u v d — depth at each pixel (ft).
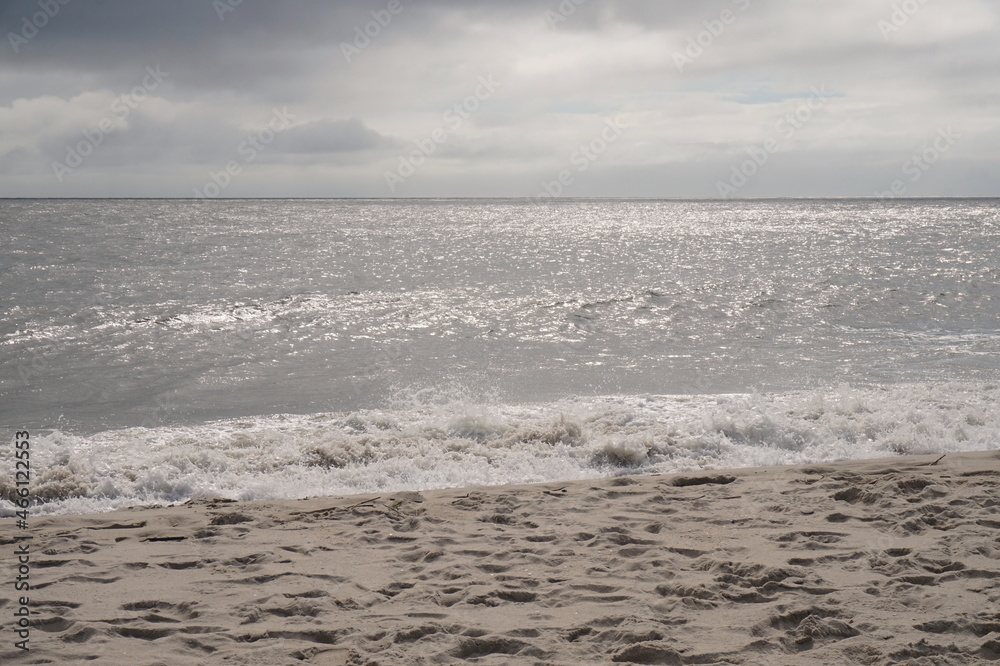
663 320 66.90
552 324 64.95
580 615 14.65
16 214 305.32
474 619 14.44
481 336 59.47
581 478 27.78
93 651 12.98
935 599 15.02
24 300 74.38
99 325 61.72
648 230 233.55
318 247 154.10
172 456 28.55
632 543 18.89
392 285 92.73
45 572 16.94
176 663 12.60
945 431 32.27
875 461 27.66
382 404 39.70
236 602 15.25
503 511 21.93
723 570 16.85
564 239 188.34
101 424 35.47
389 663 12.59
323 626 14.16
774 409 35.88
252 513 22.04
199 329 61.00
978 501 21.62
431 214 405.80
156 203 618.44
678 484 25.46
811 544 18.60
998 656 12.75
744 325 64.39
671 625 14.15
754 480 25.17
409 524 20.89
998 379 44.24
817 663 12.69
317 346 55.16
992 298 78.33
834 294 82.43
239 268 110.22
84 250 134.51
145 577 16.71
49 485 25.57
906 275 100.42
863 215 363.35
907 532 19.40
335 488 26.43
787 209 517.55
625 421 33.86
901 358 50.80
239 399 40.55
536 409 36.63
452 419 33.17
